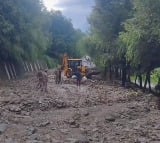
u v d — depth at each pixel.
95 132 17.67
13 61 62.44
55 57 124.19
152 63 42.62
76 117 21.45
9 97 27.73
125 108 24.19
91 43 66.44
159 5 36.53
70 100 29.05
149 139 16.38
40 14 69.62
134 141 15.85
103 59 59.19
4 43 52.53
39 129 17.81
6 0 53.31
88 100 29.33
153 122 20.48
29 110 24.02
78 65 56.69
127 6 56.59
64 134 16.88
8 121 19.11
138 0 38.34
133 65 44.09
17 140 15.26
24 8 61.47
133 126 19.36
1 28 51.47
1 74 55.41
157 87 50.81
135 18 39.22
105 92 37.09
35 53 67.44
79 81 44.38
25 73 70.19
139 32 37.25
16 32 55.19
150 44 38.47
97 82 53.34
